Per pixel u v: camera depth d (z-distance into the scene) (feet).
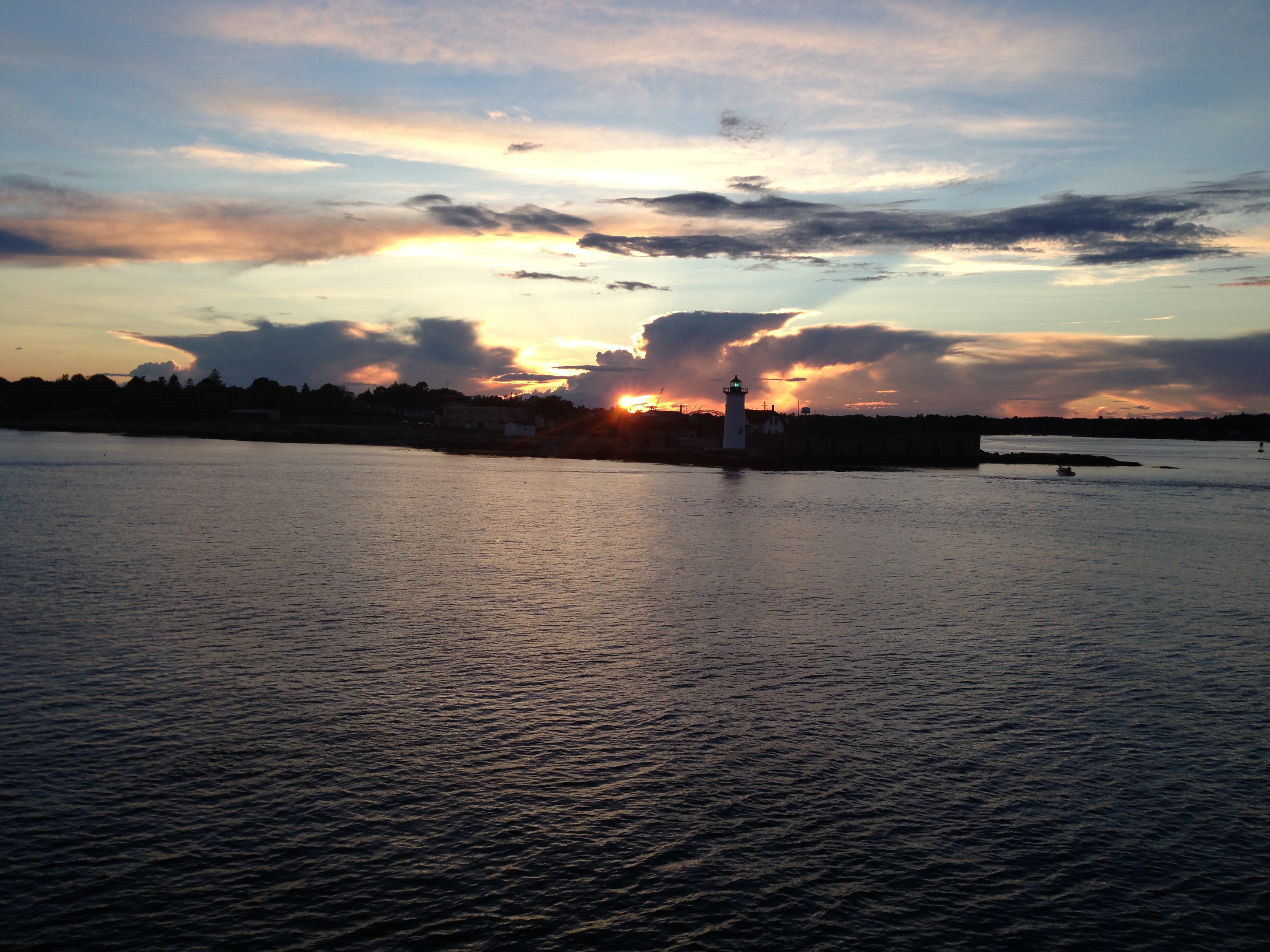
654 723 73.20
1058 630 107.14
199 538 160.66
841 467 467.11
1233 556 172.76
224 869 50.72
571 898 49.21
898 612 114.83
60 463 348.59
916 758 67.51
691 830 56.34
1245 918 48.62
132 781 60.29
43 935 44.68
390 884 49.96
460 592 120.98
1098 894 50.60
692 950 45.16
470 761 65.21
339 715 73.10
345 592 117.91
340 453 499.51
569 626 103.50
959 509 258.57
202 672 82.58
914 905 49.24
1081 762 67.36
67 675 80.38
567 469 411.54
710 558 154.92
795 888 50.52
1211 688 85.05
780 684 83.82
